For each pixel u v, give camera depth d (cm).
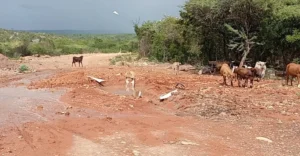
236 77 1587
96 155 662
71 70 2248
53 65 2936
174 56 3241
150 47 3838
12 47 4516
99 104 1102
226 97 1176
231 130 842
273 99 1166
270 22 2175
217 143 746
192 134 804
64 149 695
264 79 1825
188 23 2783
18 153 668
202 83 1561
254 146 734
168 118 945
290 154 691
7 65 2700
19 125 866
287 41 2067
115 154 668
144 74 1867
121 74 1803
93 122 891
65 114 979
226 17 2372
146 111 1031
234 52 2708
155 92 1313
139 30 4203
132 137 775
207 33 2734
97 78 1602
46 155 659
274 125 885
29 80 1772
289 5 2147
